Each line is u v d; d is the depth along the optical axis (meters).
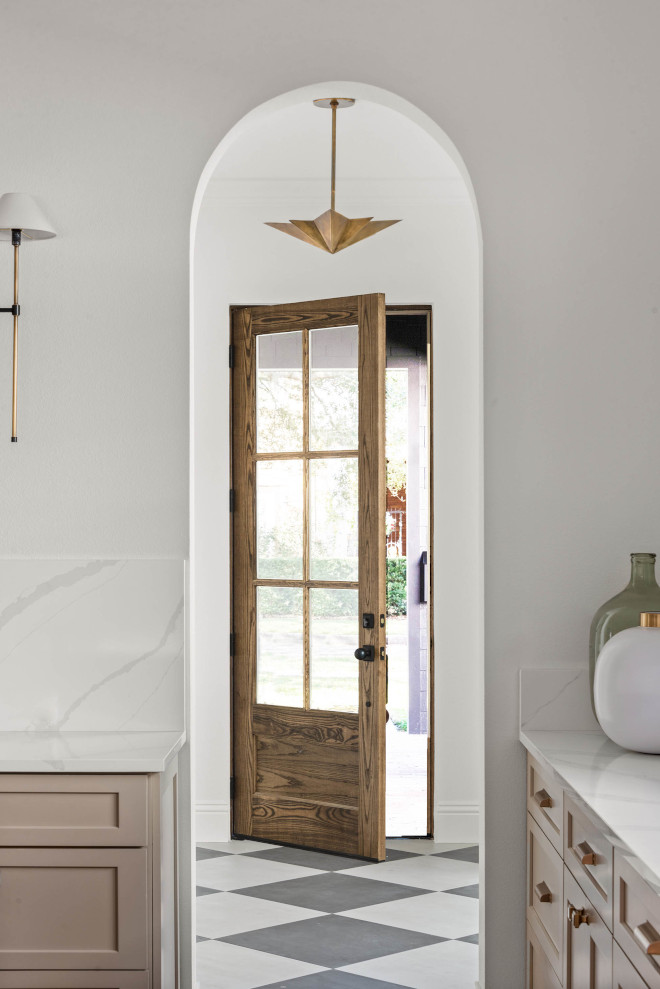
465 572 4.90
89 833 2.45
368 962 3.40
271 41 2.91
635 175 2.89
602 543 2.88
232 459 5.00
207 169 2.95
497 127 2.90
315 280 4.96
